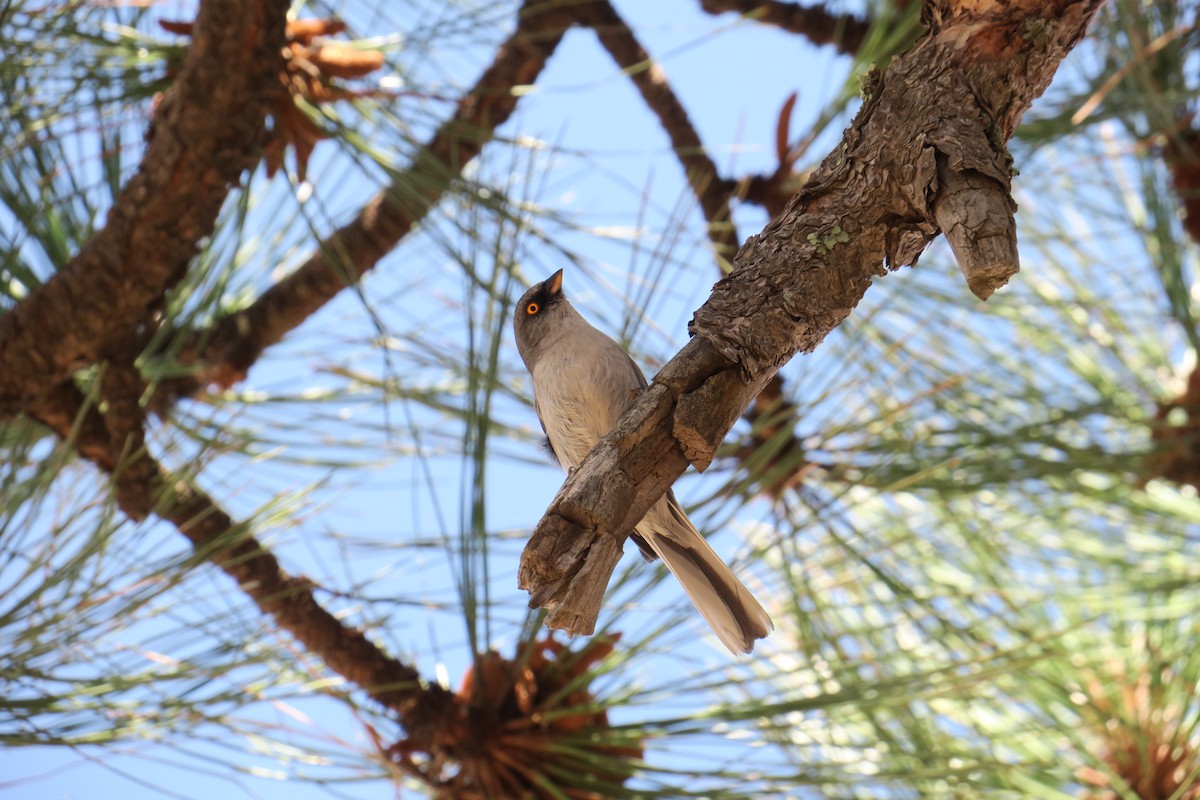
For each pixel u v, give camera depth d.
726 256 7.37
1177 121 7.40
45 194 6.62
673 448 3.74
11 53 6.31
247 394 7.73
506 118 7.34
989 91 3.99
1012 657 6.38
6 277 6.90
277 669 5.80
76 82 6.43
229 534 5.74
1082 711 6.73
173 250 6.43
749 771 6.00
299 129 6.77
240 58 5.97
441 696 6.20
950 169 3.81
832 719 6.58
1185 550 7.52
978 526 7.38
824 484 7.11
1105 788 6.74
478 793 6.20
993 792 6.53
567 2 7.06
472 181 6.45
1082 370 7.71
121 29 6.72
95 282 6.35
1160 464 7.17
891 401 7.39
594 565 3.58
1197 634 6.84
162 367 6.73
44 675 5.16
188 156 6.17
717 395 3.76
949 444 7.09
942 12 4.21
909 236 3.96
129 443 5.73
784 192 7.53
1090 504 7.61
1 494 5.63
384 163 6.53
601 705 6.04
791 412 6.59
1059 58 4.11
